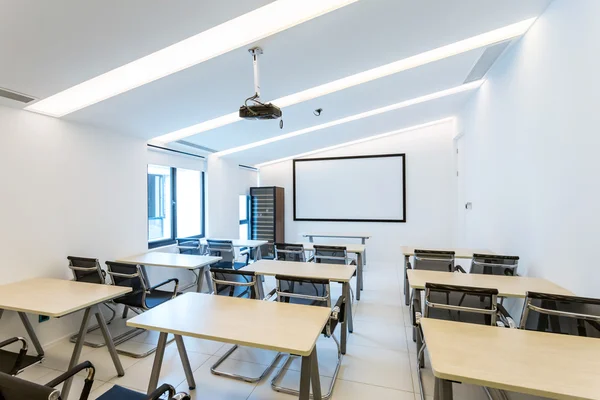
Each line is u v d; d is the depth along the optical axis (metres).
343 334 2.77
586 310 1.72
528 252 2.93
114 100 2.91
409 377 2.39
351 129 5.78
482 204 4.38
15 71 2.14
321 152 7.32
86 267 2.93
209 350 2.85
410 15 2.36
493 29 2.83
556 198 2.44
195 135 4.52
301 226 7.49
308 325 1.72
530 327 1.87
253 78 3.00
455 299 2.04
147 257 3.72
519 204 3.12
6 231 2.62
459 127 5.69
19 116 2.72
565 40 2.29
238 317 1.84
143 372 2.48
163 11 1.83
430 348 1.44
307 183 7.44
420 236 6.63
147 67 2.59
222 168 6.14
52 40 1.91
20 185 2.73
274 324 1.73
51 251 2.97
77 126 3.24
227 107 3.58
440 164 6.46
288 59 2.75
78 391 2.22
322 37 2.49
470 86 4.44
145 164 4.16
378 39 2.64
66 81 2.37
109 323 3.43
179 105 3.29
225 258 4.46
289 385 2.30
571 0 2.21
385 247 6.86
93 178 3.41
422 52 3.04
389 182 6.82
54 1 1.61
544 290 2.29
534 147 2.80
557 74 2.41
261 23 2.25
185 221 5.31
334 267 3.27
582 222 2.12
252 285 2.60
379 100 4.39
